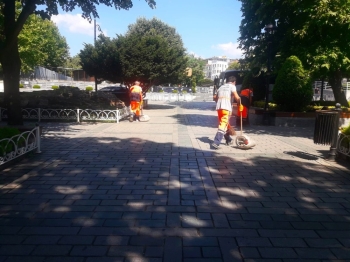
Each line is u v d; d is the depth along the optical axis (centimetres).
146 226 391
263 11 1393
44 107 1505
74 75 6994
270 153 792
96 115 1452
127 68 2130
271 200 481
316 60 1196
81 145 869
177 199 480
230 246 346
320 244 353
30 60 3186
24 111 1461
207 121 1514
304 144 921
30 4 878
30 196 488
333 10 1076
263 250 339
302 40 1295
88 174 600
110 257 322
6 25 897
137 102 1462
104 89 2833
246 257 325
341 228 393
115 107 1612
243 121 1363
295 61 1328
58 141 929
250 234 374
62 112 1451
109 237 363
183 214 428
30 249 336
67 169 632
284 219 416
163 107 2570
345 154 702
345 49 1198
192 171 627
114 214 425
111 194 498
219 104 822
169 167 653
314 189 532
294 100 1345
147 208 446
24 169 628
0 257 320
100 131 1141
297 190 527
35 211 433
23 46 2817
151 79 2206
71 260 316
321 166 674
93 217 416
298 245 350
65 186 533
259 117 1444
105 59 2142
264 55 1535
